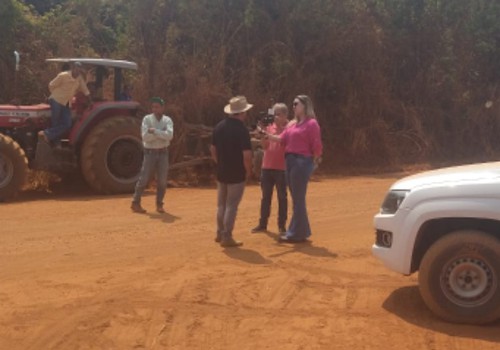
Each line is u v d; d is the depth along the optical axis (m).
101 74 14.41
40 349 5.47
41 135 13.38
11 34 18.56
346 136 21.27
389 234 6.36
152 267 7.83
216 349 5.48
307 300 6.74
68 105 13.55
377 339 5.70
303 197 9.16
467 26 24.08
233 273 7.61
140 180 11.44
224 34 19.98
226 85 19.42
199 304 6.54
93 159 13.66
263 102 19.41
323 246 9.06
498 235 6.14
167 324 6.01
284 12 20.52
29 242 9.09
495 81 24.67
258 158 15.35
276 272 7.69
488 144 23.78
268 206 9.87
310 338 5.71
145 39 19.59
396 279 7.51
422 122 23.05
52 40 19.42
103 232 9.77
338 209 12.12
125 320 6.09
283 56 20.22
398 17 23.28
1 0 18.25
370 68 21.67
